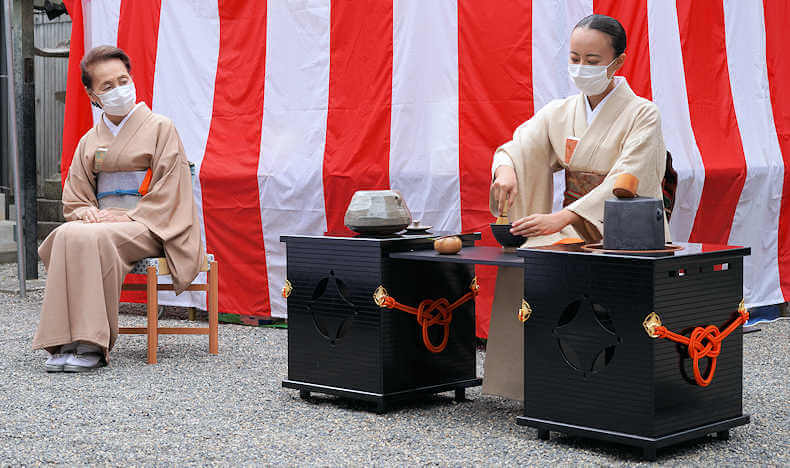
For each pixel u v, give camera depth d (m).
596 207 3.17
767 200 5.55
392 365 3.50
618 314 2.82
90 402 3.65
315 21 5.46
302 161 5.45
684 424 2.88
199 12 5.81
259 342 5.08
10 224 9.27
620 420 2.85
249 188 5.55
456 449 2.97
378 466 2.79
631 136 3.27
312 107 5.48
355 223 3.54
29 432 3.20
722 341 3.01
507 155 3.52
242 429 3.24
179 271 4.58
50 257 4.39
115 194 4.69
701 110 5.30
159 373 4.23
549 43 4.89
